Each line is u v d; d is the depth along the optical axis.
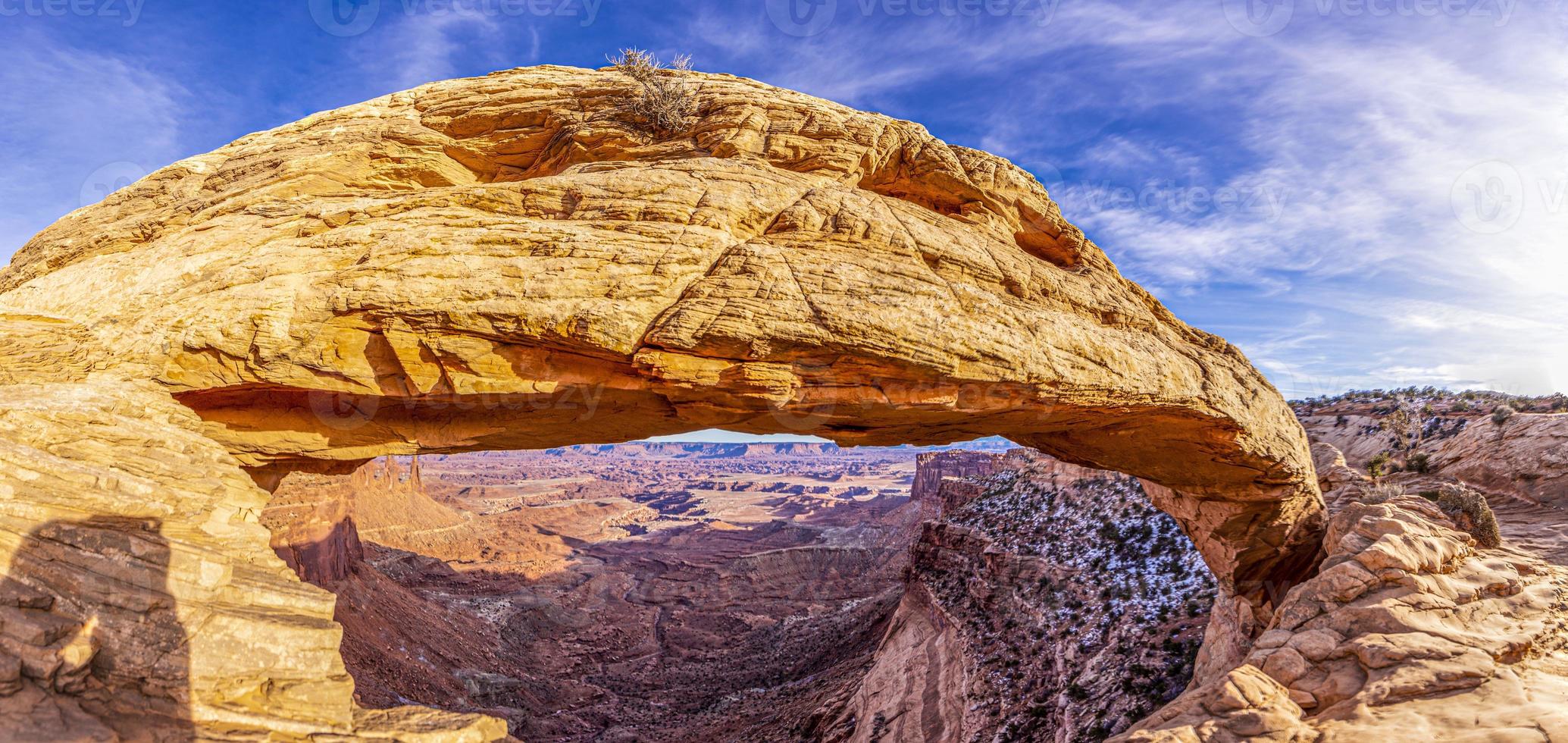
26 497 6.86
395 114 14.32
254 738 6.62
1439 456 26.88
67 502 7.07
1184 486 17.44
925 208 14.16
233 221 11.88
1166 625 22.38
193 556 7.35
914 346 10.20
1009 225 14.34
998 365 10.73
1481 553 14.28
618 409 11.61
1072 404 11.89
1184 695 10.22
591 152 13.48
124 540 7.05
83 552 6.73
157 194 13.40
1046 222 14.52
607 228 10.71
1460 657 10.00
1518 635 10.80
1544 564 14.29
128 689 6.41
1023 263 12.92
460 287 9.84
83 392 8.79
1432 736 8.40
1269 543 17.83
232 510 8.88
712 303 9.93
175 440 9.20
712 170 12.20
